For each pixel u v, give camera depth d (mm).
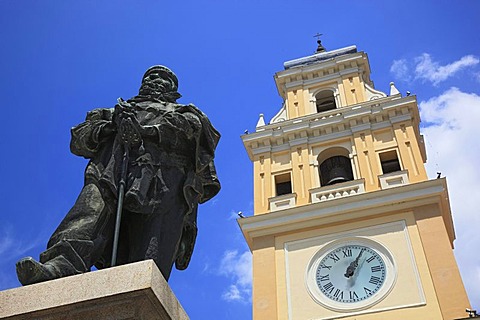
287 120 27531
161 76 5285
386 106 26016
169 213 4332
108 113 4723
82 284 3174
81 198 4156
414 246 20797
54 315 3109
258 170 26078
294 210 23250
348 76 29281
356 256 21297
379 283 20203
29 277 3402
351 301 19984
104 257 4172
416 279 19781
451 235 22469
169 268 4223
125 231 4273
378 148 24781
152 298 3117
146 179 4238
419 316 18625
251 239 23484
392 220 21984
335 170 25219
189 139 4523
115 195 4113
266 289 21312
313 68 30266
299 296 20750
